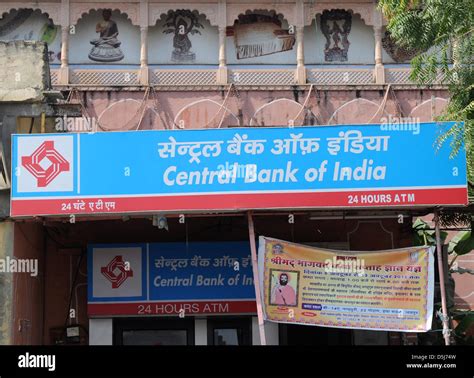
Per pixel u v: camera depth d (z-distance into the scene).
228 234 15.10
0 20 20.80
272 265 12.24
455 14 12.95
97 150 12.19
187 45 20.89
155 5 20.77
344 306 12.19
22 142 12.20
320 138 12.08
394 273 12.20
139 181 12.12
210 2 20.80
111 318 14.38
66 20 20.61
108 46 20.83
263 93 19.88
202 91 19.88
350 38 21.02
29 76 13.45
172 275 14.34
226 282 14.34
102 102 19.66
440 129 11.98
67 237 15.38
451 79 13.34
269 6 20.84
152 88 19.78
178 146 12.16
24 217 12.32
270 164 12.08
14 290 12.91
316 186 12.01
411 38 13.57
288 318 12.14
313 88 19.89
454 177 11.93
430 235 16.28
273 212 12.49
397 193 11.95
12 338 12.73
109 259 14.38
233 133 12.15
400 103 19.86
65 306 15.32
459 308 19.23
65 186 12.13
